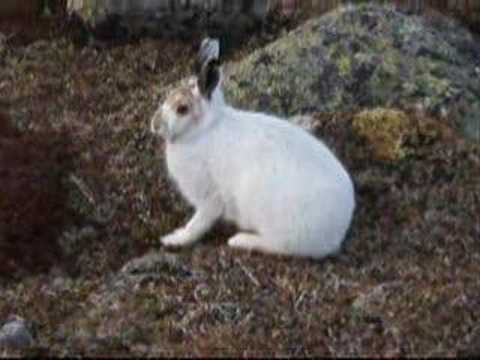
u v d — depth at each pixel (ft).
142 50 74.90
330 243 53.42
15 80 71.97
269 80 65.87
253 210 53.78
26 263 55.72
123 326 47.75
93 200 59.36
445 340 46.06
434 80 64.69
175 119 54.60
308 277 51.62
